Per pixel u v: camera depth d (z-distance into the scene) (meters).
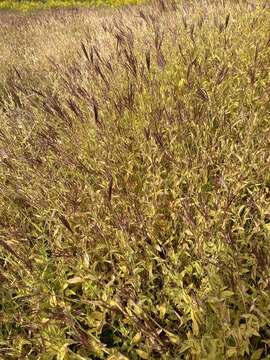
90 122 2.42
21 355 1.52
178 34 3.54
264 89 2.48
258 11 3.64
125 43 3.35
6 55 5.20
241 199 1.98
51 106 2.50
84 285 1.70
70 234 1.88
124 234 1.75
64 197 2.01
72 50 4.43
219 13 4.01
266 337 1.55
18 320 1.61
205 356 1.37
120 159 2.24
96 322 1.57
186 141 2.24
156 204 1.95
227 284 1.58
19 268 1.73
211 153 2.13
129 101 2.40
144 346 1.47
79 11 8.95
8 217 2.14
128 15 5.71
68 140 2.39
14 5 14.10
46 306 1.64
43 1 14.34
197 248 1.68
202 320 1.47
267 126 2.34
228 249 1.59
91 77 2.79
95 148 2.30
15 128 2.56
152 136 2.18
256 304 1.48
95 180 2.15
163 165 2.24
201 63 2.96
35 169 2.15
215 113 2.34
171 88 2.66
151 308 1.62
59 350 1.45
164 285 1.65
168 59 3.08
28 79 3.95
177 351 1.54
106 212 1.93
